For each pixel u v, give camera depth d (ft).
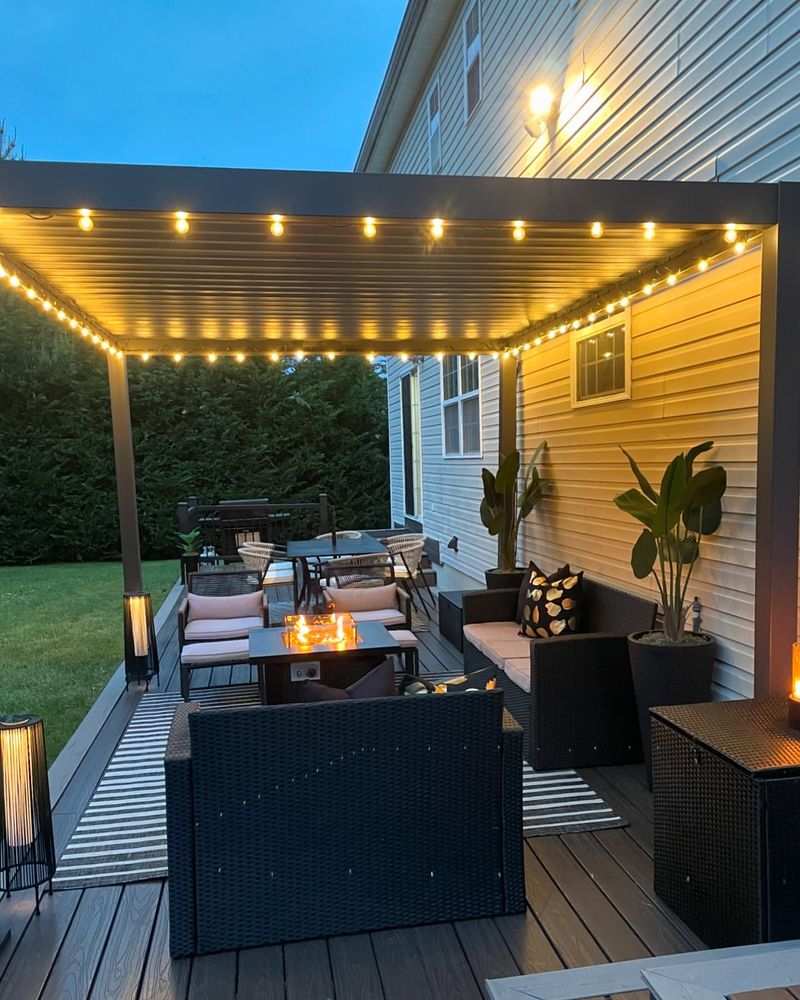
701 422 11.74
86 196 7.91
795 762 6.76
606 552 15.35
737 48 10.28
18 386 40.34
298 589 24.25
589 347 15.97
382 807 7.55
